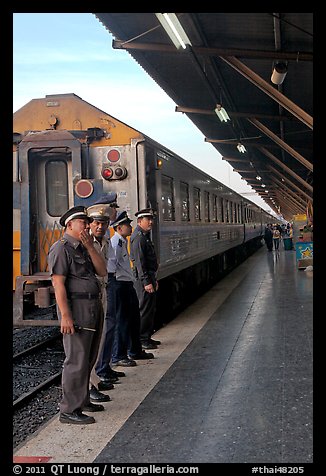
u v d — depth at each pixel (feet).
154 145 27.02
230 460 11.75
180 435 13.32
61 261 14.78
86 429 14.19
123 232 20.56
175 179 33.22
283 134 50.21
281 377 17.63
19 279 23.40
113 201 18.66
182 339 24.57
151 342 23.00
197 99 43.32
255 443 12.59
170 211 31.68
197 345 23.15
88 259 15.43
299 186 84.69
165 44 29.17
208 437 13.10
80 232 15.25
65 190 24.89
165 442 12.94
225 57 30.27
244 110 45.21
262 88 30.78
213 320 28.96
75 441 13.38
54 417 15.43
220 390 16.69
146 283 22.40
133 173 24.35
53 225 24.80
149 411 15.14
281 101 31.22
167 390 16.98
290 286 41.75
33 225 24.64
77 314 14.85
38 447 13.10
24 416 17.28
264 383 17.11
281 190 108.37
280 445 12.40
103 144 24.61
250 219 98.63
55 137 23.75
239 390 16.57
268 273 55.31
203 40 29.30
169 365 20.08
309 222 74.28
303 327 25.35
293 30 27.12
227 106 43.91
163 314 30.86
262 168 85.25
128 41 28.71
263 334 24.41
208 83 35.91
